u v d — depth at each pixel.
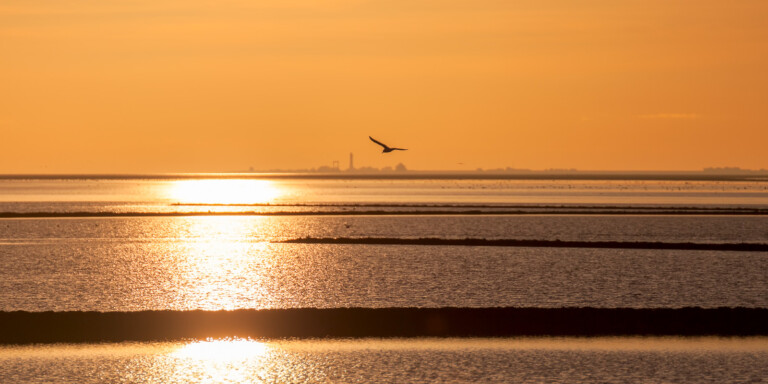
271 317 144.00
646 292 194.25
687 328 138.88
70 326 137.75
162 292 193.00
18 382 112.06
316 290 197.38
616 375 116.19
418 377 115.62
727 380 114.06
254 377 115.75
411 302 180.38
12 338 131.75
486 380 114.69
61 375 115.38
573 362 121.56
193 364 121.00
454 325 140.25
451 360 122.75
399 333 136.62
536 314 145.62
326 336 135.12
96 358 123.12
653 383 113.06
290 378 115.25
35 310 167.38
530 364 120.88
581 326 139.75
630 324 140.88
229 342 131.88
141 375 115.75
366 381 114.62
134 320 141.25
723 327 139.50
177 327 138.25
